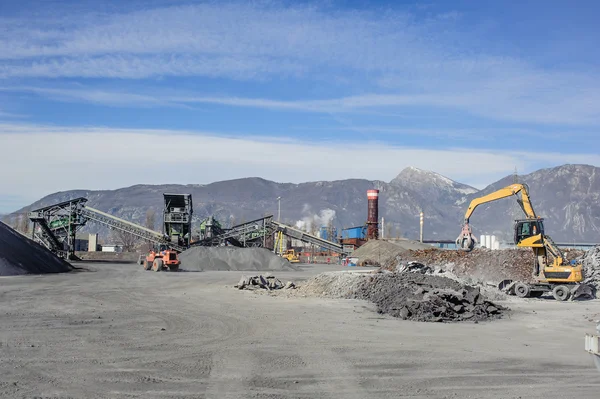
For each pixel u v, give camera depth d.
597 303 34.31
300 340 18.53
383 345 18.02
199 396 11.51
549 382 13.42
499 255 53.94
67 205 87.69
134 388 12.02
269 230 102.12
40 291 34.53
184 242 85.94
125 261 96.69
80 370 13.60
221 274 58.88
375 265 99.75
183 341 17.91
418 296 27.38
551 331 22.23
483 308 26.67
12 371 13.34
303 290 36.28
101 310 25.62
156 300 30.73
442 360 15.85
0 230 54.38
